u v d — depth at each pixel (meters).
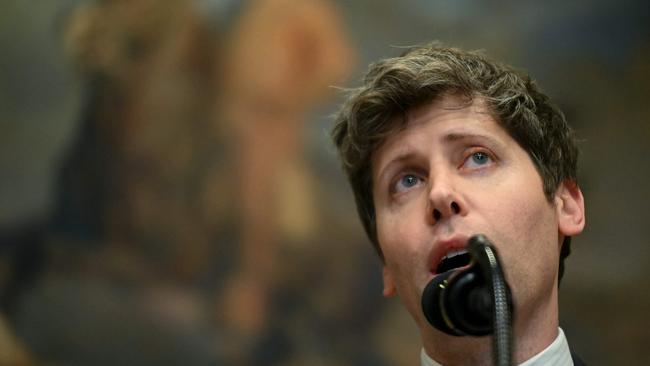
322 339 15.92
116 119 15.41
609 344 16.28
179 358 15.17
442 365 3.81
